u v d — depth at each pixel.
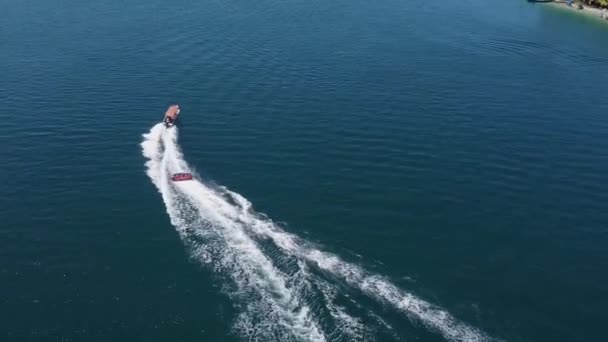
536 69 174.00
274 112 133.75
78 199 99.19
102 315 74.81
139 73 156.00
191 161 111.69
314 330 71.94
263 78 154.62
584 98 151.25
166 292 78.50
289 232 90.88
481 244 90.56
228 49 177.88
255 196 100.62
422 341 71.12
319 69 163.00
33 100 137.50
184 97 141.00
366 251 87.44
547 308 78.12
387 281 81.06
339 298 77.12
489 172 111.19
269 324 72.94
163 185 103.31
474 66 173.62
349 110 135.88
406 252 87.69
